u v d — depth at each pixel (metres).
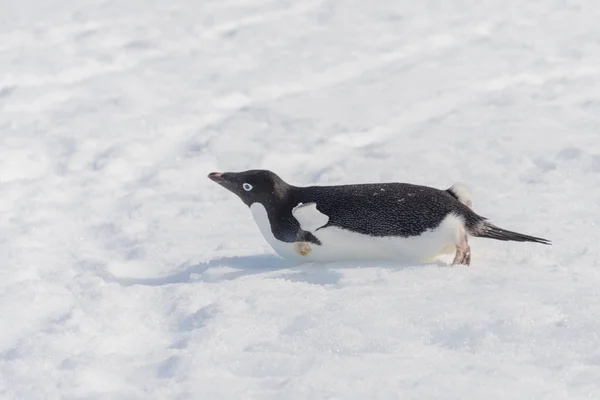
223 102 18.20
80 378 7.08
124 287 9.16
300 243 9.35
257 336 7.66
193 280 9.59
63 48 21.72
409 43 21.62
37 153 15.48
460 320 7.63
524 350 7.09
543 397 6.33
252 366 7.09
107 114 17.47
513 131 15.67
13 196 13.62
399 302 8.14
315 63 20.31
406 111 17.22
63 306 8.88
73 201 13.45
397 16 23.83
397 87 18.64
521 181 13.12
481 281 8.59
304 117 16.97
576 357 6.94
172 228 11.91
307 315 7.97
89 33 22.91
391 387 6.57
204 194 13.38
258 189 9.35
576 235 10.46
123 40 22.56
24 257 10.86
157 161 15.40
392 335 7.48
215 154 15.34
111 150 15.55
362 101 17.84
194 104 17.97
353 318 7.83
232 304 8.37
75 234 12.02
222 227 11.85
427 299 8.16
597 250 9.82
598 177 13.01
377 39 21.97
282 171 14.53
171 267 10.27
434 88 18.50
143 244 11.19
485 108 17.22
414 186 9.29
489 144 14.98
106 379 7.11
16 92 18.64
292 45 21.78
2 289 9.39
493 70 19.56
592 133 15.45
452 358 7.03
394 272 8.97
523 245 9.99
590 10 24.20
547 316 7.63
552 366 6.80
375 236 9.12
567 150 14.23
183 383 6.85
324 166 14.66
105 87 19.20
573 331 7.36
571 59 20.22
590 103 17.19
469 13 24.05
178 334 7.92
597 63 19.95
